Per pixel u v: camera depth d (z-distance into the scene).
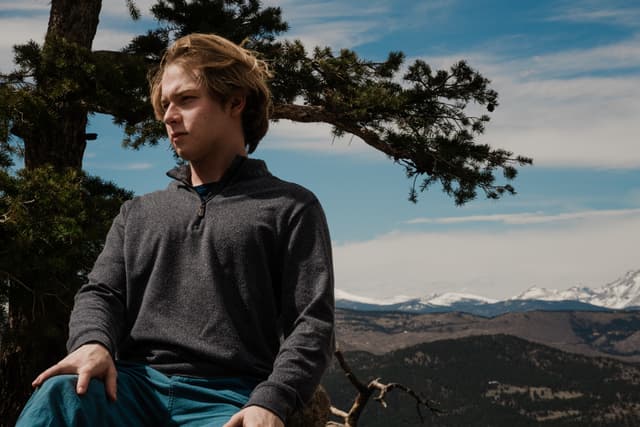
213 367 1.69
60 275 9.84
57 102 11.32
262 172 1.85
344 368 13.27
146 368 1.70
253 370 1.71
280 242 1.77
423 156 14.27
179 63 1.81
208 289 1.72
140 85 11.24
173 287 1.75
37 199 9.65
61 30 13.09
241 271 1.74
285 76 13.68
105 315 1.71
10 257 9.09
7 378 11.26
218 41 1.84
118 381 1.63
